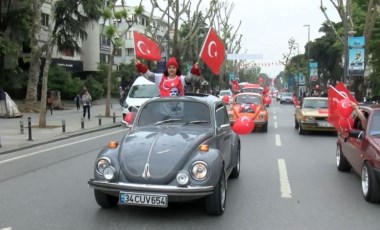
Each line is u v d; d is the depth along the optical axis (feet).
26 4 102.42
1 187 28.94
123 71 195.31
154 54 31.40
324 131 64.90
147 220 21.50
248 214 22.75
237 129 30.09
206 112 25.23
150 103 25.98
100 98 168.04
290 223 21.39
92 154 43.73
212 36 29.50
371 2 101.96
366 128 27.37
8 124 74.79
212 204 21.77
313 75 222.07
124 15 92.63
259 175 33.06
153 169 20.53
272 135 61.46
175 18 115.55
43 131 64.23
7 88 133.80
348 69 97.60
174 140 22.11
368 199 25.08
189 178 20.45
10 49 100.42
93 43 188.24
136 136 23.08
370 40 112.88
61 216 22.24
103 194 22.62
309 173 33.91
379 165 23.73
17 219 21.80
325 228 20.72
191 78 29.37
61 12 127.34
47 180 31.07
